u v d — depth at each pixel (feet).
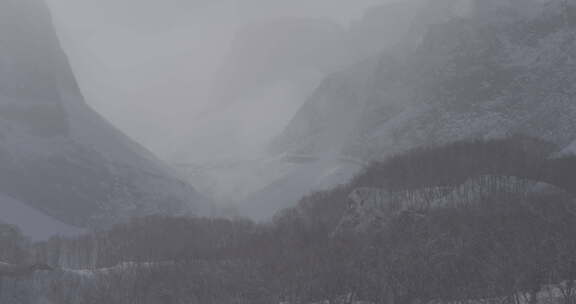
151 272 435.12
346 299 360.28
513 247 366.43
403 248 404.36
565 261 322.55
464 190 545.85
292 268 419.95
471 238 399.44
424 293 337.72
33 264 396.78
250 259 480.23
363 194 542.57
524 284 311.06
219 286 401.90
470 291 323.57
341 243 459.32
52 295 371.56
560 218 416.26
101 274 423.23
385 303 344.69
